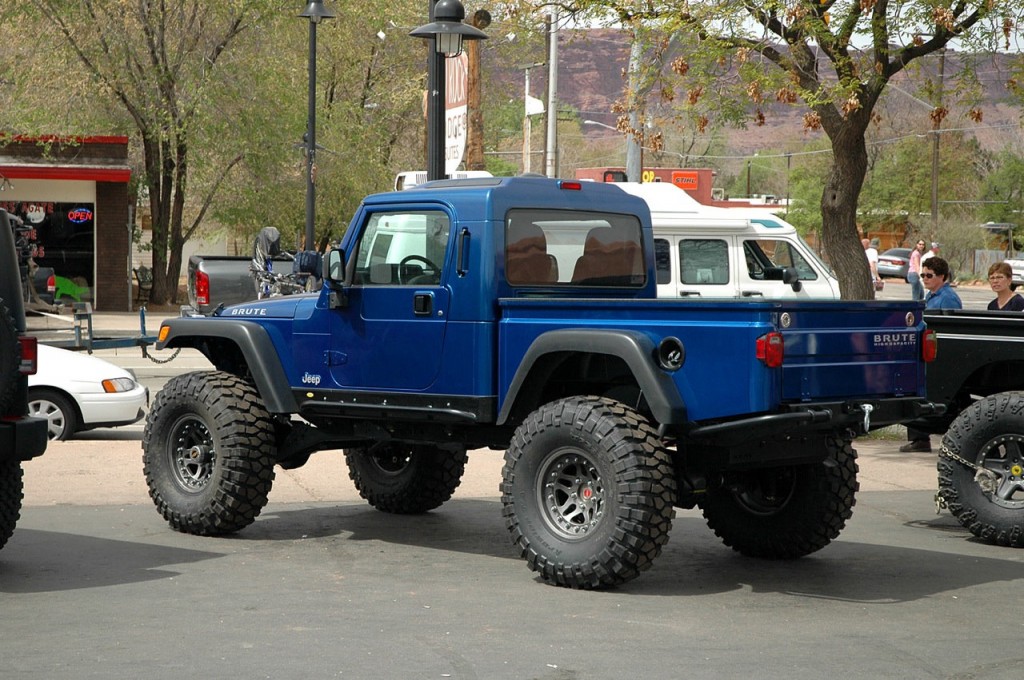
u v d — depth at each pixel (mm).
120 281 35594
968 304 45750
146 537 9023
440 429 8602
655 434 7355
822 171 93938
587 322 7645
